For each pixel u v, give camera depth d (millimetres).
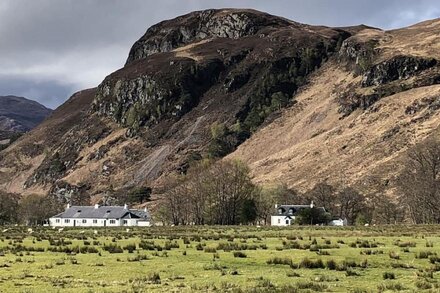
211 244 64125
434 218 164875
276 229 120062
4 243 69188
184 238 75438
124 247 58031
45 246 62906
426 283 31781
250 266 41531
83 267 41344
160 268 40562
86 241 71750
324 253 50125
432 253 47531
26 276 36594
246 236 82750
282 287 30875
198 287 31406
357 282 33219
